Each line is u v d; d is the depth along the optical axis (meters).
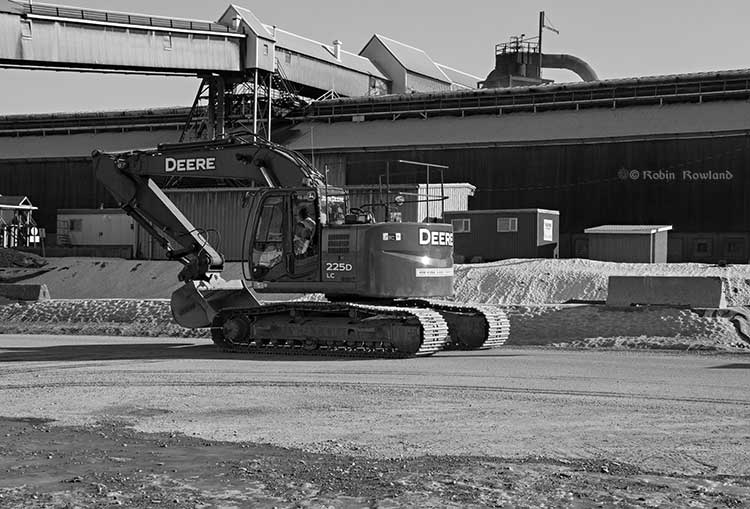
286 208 20.09
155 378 16.48
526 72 87.81
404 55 84.81
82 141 68.69
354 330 19.41
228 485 9.11
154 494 8.82
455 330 20.94
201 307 20.94
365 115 62.22
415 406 13.41
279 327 20.16
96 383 15.97
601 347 21.62
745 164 48.94
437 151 56.84
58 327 28.95
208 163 21.12
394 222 19.75
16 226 58.88
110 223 54.31
